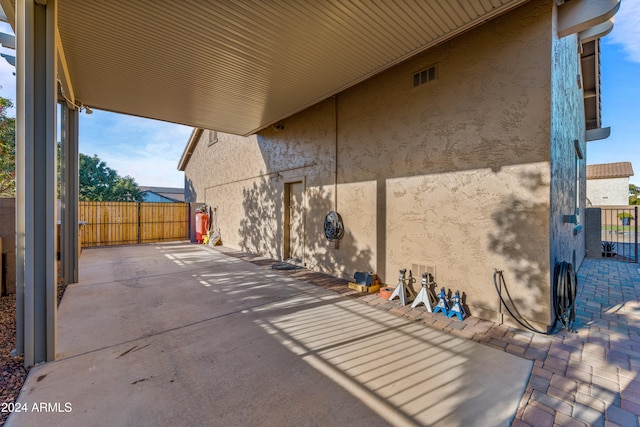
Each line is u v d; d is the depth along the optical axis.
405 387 2.13
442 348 2.74
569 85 4.43
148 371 2.34
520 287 3.16
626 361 2.48
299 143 6.70
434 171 3.94
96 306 3.95
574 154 5.18
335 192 5.63
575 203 5.39
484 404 1.94
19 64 2.38
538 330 3.05
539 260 3.02
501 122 3.29
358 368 2.39
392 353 2.65
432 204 3.96
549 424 1.76
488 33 3.39
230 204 10.39
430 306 3.73
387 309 3.85
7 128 9.83
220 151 11.23
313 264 6.28
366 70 4.14
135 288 4.89
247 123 6.79
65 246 5.10
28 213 2.39
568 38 4.24
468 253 3.58
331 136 5.74
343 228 5.48
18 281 2.59
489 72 3.38
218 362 2.48
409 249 4.25
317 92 4.91
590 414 1.84
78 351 2.68
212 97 5.14
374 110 4.82
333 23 3.09
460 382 2.19
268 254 8.04
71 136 5.15
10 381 2.21
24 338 2.52
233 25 3.12
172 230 12.55
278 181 7.54
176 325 3.29
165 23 3.10
